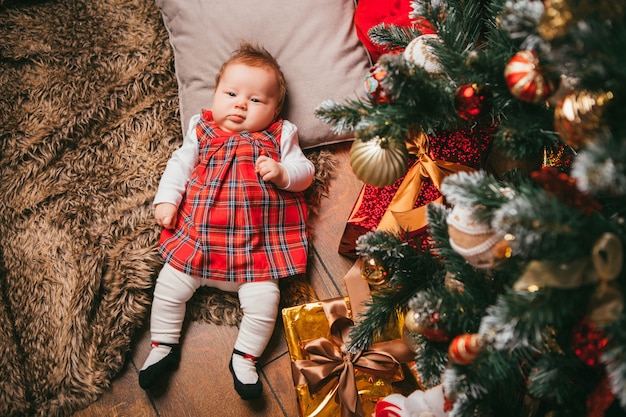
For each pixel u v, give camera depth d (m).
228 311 1.21
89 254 1.17
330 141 1.30
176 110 1.31
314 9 1.30
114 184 1.24
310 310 1.15
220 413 1.17
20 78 1.30
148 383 1.13
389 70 0.71
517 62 0.64
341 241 1.21
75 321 1.14
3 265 1.17
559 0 0.53
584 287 0.60
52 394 1.12
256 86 1.17
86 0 1.36
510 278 0.74
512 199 0.63
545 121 0.76
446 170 1.08
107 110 1.29
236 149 1.17
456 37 0.85
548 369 0.70
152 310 1.17
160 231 1.20
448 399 0.73
